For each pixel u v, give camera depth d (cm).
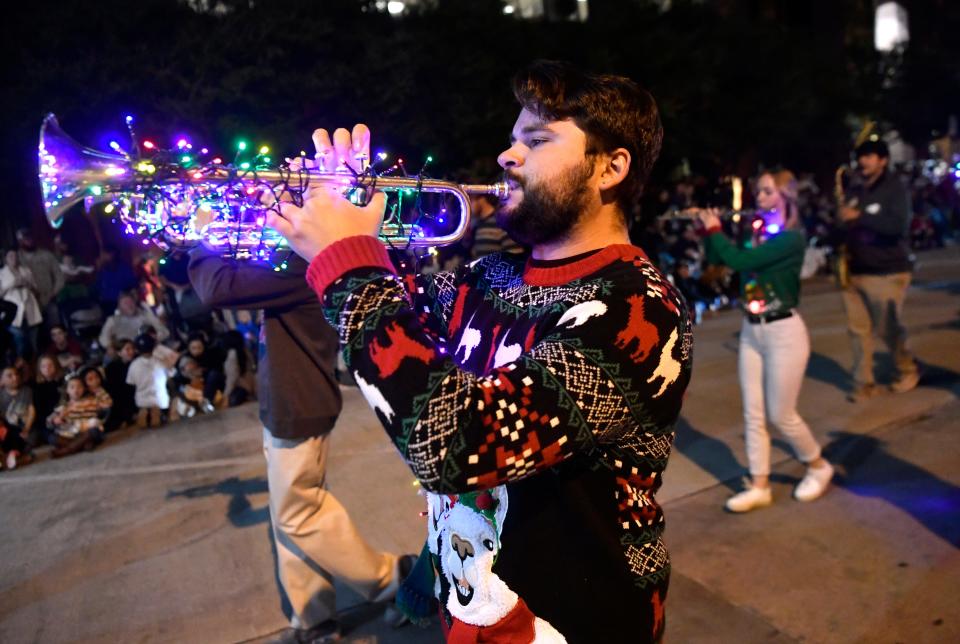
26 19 769
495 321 131
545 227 124
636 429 112
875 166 496
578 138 121
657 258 933
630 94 123
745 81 1345
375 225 113
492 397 98
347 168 120
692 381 595
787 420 356
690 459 432
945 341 662
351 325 102
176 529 372
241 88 777
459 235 138
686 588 296
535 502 120
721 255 346
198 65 769
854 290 522
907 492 369
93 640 278
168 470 461
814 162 1764
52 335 653
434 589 161
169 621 289
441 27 986
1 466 478
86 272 830
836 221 528
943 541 319
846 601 281
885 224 495
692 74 1200
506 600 118
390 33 944
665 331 112
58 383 556
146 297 732
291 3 832
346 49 880
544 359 103
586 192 123
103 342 696
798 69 1409
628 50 1152
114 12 767
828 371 598
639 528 121
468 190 128
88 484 443
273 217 111
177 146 117
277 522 246
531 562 119
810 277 1146
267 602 301
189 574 326
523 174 124
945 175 1611
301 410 229
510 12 1064
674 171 1366
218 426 556
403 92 881
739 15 1510
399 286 108
